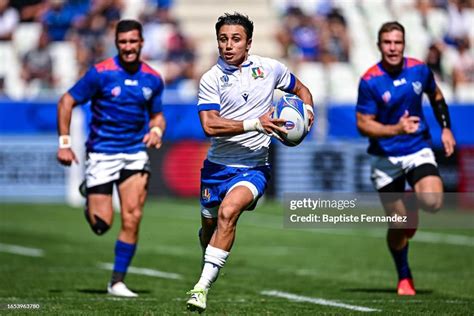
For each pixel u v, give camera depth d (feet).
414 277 122.21
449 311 83.05
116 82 102.32
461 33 321.52
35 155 259.19
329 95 306.96
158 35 306.55
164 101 259.60
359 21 320.29
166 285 110.83
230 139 78.18
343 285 113.19
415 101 104.12
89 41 305.12
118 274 100.37
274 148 258.98
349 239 185.16
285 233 196.65
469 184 247.70
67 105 103.24
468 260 146.10
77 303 88.89
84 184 105.81
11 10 307.58
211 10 322.55
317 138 256.73
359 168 254.68
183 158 259.60
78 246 165.99
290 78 81.25
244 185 75.56
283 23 318.86
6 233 187.11
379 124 101.09
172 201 258.78
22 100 258.57
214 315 78.13
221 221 73.15
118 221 216.13
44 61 301.22
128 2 312.71
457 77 313.73
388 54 101.45
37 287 106.83
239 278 121.29
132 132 103.55
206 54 314.35
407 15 323.57
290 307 86.94
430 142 105.19
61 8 309.42
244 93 77.92
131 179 103.14
